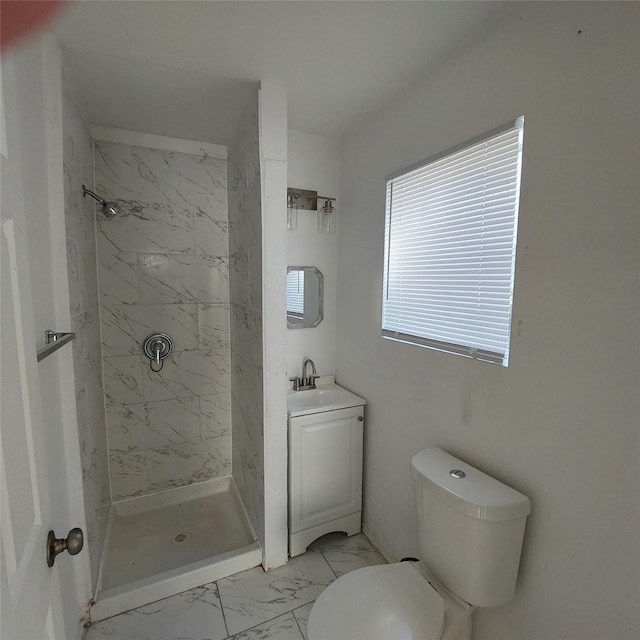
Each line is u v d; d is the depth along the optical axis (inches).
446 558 44.9
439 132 54.3
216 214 86.7
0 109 22.3
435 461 50.8
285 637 54.2
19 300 24.0
